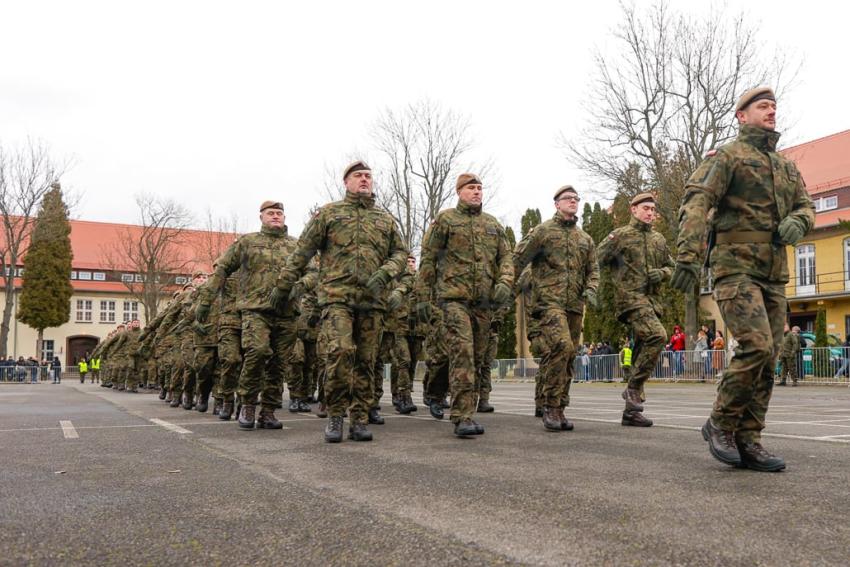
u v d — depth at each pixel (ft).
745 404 14.80
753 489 13.02
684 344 93.66
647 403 42.47
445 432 23.77
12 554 9.55
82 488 13.94
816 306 124.88
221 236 188.96
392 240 23.22
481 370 33.17
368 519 11.13
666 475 14.55
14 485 14.30
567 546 9.45
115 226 238.27
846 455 17.17
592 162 105.91
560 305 24.91
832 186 127.34
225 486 14.05
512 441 20.79
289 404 38.86
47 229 190.19
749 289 14.51
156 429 25.93
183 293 48.01
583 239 25.57
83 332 214.69
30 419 31.22
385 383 102.78
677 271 14.58
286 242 27.32
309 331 35.22
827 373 73.72
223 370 30.40
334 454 18.42
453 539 9.89
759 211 14.70
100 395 64.13
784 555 8.95
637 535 9.93
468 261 22.89
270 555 9.36
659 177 101.19
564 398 24.39
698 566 8.57
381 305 22.50
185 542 10.04
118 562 9.20
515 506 11.83
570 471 15.16
